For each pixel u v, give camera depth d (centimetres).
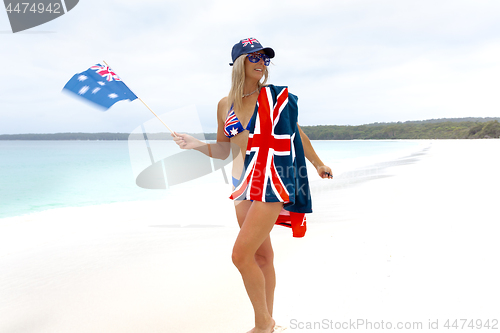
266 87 175
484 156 1515
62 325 198
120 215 522
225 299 228
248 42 181
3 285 258
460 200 491
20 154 4212
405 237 325
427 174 859
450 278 224
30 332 191
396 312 186
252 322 196
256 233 161
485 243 289
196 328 191
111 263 305
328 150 3888
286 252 309
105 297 235
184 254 326
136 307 219
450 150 2289
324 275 248
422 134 12412
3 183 1527
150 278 267
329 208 511
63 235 409
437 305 191
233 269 284
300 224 188
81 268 293
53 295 240
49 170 2220
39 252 341
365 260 271
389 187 675
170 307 218
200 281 260
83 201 919
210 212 456
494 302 189
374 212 459
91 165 2594
